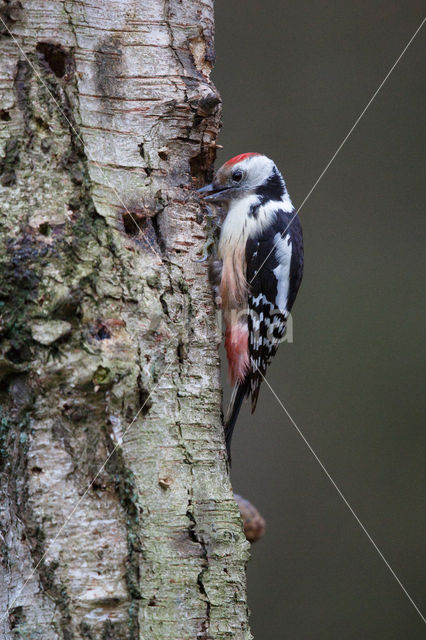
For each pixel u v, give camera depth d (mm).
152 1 5625
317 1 14828
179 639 4840
